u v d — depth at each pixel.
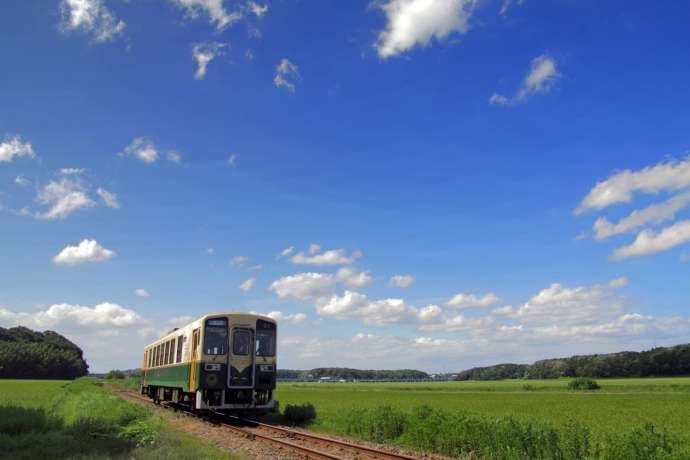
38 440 14.95
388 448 16.23
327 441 16.77
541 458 13.67
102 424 17.98
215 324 23.94
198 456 12.66
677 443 12.28
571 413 31.53
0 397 40.03
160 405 33.06
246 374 23.94
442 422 16.53
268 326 25.05
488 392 75.31
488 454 14.34
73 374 137.75
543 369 163.00
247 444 15.95
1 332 145.75
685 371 125.38
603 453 12.78
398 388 96.44
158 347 33.97
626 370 134.88
